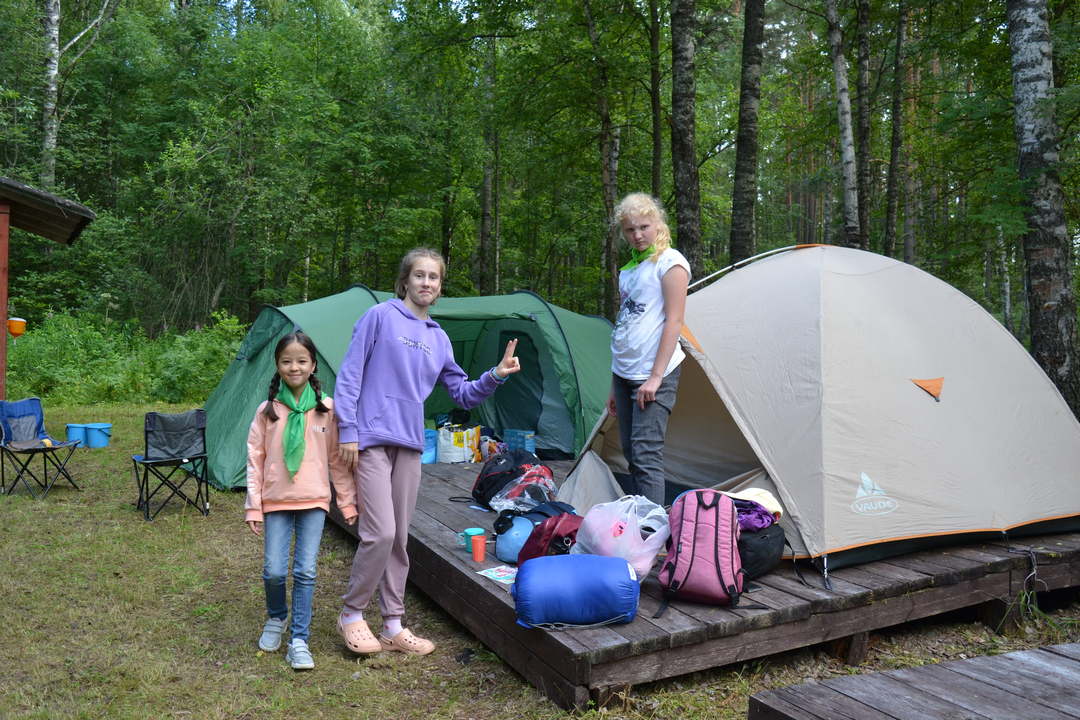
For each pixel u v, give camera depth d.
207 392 13.35
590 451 5.02
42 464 7.79
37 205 9.18
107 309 18.22
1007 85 11.81
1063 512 4.44
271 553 3.56
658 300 3.91
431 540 4.44
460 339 8.60
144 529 5.69
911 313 4.71
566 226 23.27
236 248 19.78
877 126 18.09
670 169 19.25
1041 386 4.86
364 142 20.69
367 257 25.39
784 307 4.54
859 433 4.10
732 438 4.82
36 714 3.02
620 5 14.70
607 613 3.19
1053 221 7.28
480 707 3.19
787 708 1.90
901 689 2.03
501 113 15.98
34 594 4.36
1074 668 2.17
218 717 3.05
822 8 14.98
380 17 23.97
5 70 19.25
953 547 4.28
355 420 3.41
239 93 21.09
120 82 23.25
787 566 3.99
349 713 3.14
